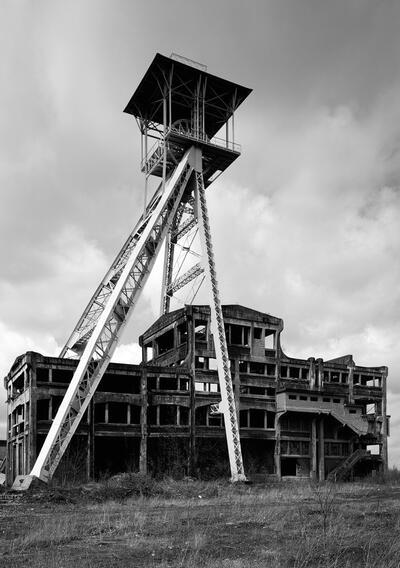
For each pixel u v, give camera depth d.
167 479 48.62
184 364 59.47
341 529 18.78
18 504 33.25
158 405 55.69
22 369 54.22
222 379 54.31
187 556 15.05
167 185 59.47
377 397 69.94
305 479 59.12
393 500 33.19
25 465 51.72
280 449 60.38
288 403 60.38
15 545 17.03
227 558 14.63
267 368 63.56
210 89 63.69
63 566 13.87
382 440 68.44
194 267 63.16
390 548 14.87
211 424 63.50
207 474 55.62
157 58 58.03
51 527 20.77
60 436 46.72
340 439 64.56
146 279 55.16
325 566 13.53
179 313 61.88
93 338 50.34
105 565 13.99
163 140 60.41
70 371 54.00
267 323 63.75
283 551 15.60
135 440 55.19
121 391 59.38
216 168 66.75
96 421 56.22
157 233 57.03
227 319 61.44
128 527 20.69
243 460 60.41
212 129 69.25
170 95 59.72
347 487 47.19
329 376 67.69
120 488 37.38
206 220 59.84
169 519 23.44
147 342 69.62
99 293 66.75
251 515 24.59
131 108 64.56
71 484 45.38
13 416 59.19
